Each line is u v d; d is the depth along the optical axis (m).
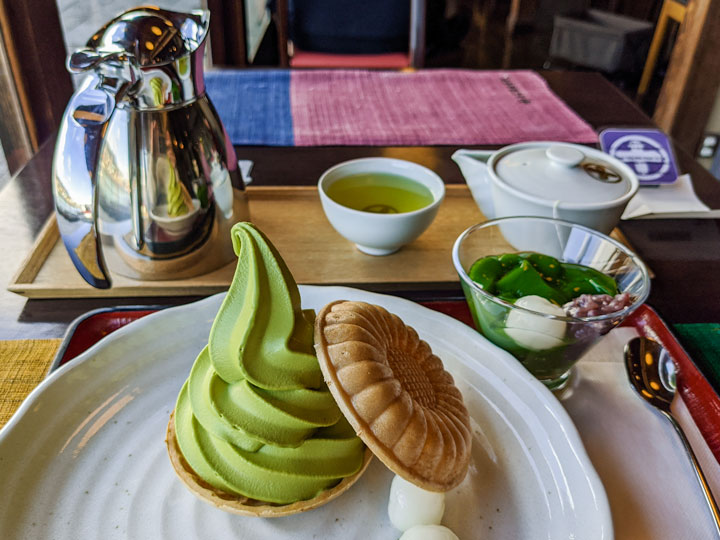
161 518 0.52
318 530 0.52
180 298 0.76
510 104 1.30
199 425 0.55
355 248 0.86
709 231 0.91
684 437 0.59
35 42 1.37
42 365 0.66
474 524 0.53
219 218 0.77
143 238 0.73
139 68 0.63
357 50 1.92
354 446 0.56
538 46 3.05
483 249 0.77
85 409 0.59
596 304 0.61
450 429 0.53
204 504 0.53
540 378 0.68
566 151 0.81
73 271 0.78
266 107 1.25
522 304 0.63
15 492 0.52
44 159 1.05
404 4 1.86
